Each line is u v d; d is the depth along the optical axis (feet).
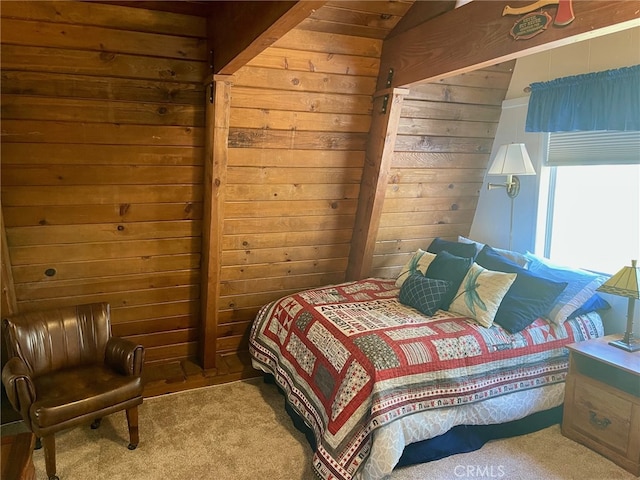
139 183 9.16
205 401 10.18
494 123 11.98
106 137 8.51
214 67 8.13
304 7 5.03
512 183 11.67
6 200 8.25
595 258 10.55
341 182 11.12
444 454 8.30
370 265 12.07
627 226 9.88
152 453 8.28
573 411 8.99
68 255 9.25
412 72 9.27
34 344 8.13
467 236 13.51
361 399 7.55
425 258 11.16
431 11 8.75
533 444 8.87
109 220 9.27
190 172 9.48
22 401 7.10
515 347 8.96
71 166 8.50
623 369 8.10
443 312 9.80
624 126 8.95
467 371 8.40
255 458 8.27
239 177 9.96
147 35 8.05
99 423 9.05
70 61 7.73
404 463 7.98
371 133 10.66
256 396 10.46
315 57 9.28
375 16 9.16
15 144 7.93
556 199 11.24
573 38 6.67
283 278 11.88
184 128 9.02
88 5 7.44
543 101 10.34
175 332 11.14
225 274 11.09
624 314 10.11
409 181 11.83
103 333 8.80
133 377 8.13
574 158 10.44
